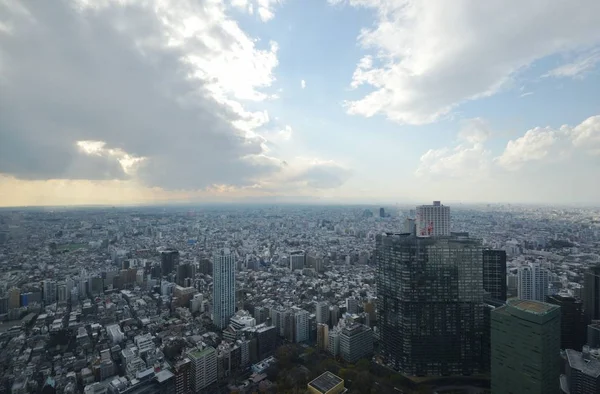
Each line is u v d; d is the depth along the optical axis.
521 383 194.12
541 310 193.38
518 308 197.38
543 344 186.38
